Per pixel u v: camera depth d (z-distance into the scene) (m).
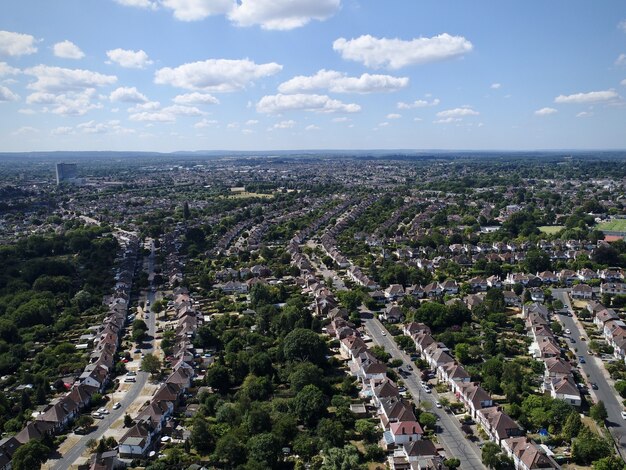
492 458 144.75
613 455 145.88
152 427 167.62
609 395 186.88
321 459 148.75
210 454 156.38
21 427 173.38
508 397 179.00
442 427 168.38
